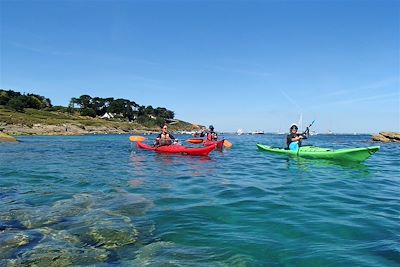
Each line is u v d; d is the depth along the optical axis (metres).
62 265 4.20
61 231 5.42
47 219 6.05
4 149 25.44
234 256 4.37
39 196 7.94
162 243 4.87
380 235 5.10
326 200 7.46
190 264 4.16
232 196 7.88
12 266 4.18
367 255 4.34
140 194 8.12
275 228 5.46
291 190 8.62
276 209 6.65
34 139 48.81
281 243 4.80
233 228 5.48
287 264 4.12
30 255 4.50
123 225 5.68
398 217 6.09
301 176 11.05
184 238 5.05
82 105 134.00
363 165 14.20
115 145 32.16
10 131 67.06
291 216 6.14
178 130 128.12
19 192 8.43
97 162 15.59
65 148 27.02
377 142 43.81
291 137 18.56
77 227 5.60
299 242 4.84
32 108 107.50
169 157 17.61
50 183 9.76
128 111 135.88
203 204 7.07
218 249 4.61
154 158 17.16
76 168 13.32
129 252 4.57
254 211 6.50
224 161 15.77
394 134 43.59
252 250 4.56
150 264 4.18
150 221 5.89
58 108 118.38
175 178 10.65
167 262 4.23
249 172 12.04
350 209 6.66
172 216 6.17
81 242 4.95
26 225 5.73
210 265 4.12
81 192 8.40
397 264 4.06
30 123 74.19
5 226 5.69
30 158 17.89
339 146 32.19
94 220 5.97
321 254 4.39
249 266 4.09
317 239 4.95
